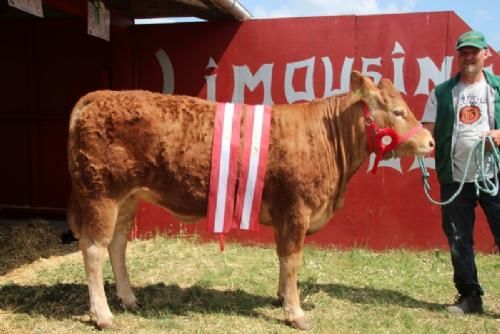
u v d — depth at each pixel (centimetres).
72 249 636
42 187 756
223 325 425
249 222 413
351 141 433
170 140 406
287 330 417
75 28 738
